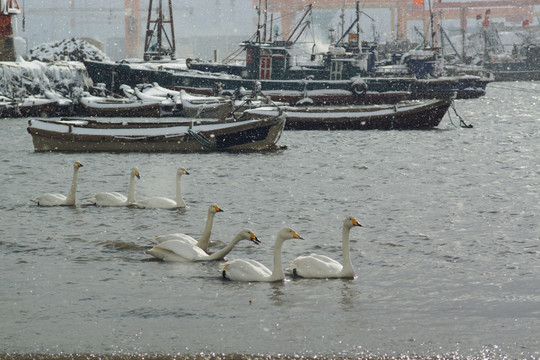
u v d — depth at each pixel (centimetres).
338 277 1587
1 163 3897
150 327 1261
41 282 1545
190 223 2222
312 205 2608
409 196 2827
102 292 1473
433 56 11812
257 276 1547
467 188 3053
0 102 7631
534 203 2641
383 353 1141
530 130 6400
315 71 9519
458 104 10662
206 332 1238
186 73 9138
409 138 5597
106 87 8900
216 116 7325
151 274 1606
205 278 1576
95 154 4369
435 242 1981
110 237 1994
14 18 9269
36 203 2533
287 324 1278
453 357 1127
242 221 2281
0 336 1216
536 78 19188
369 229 2166
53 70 8856
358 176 3459
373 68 11025
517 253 1852
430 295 1467
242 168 3759
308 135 5816
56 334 1226
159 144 4509
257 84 7569
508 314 1341
